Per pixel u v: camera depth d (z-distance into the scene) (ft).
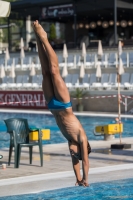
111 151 83.92
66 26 276.41
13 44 319.06
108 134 100.99
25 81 216.33
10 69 226.58
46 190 52.24
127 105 170.19
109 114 164.96
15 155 67.51
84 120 154.20
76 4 230.68
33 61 227.61
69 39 275.59
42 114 173.58
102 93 177.88
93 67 202.08
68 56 215.51
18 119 69.31
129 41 214.07
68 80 200.95
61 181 57.57
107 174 61.67
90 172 63.21
